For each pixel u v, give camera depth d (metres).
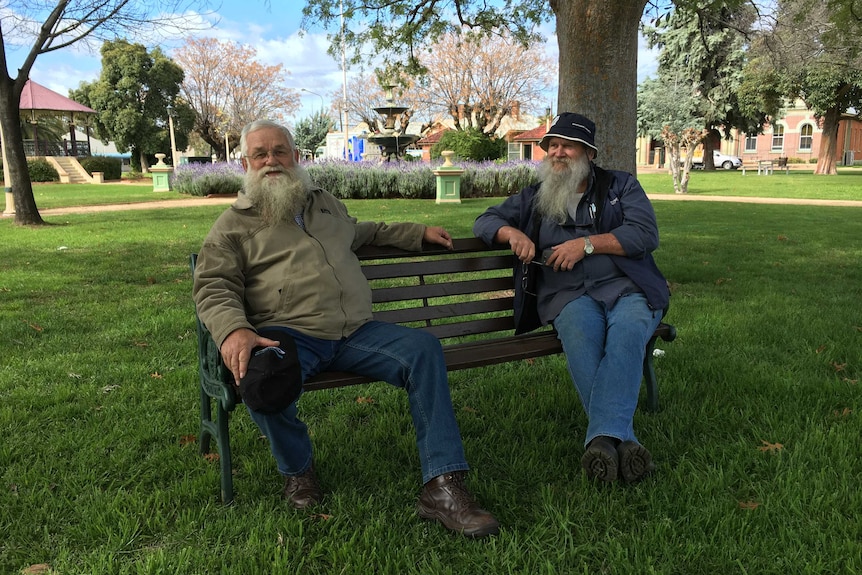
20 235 10.15
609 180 3.11
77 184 32.38
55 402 3.38
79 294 5.84
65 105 38.03
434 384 2.38
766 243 9.09
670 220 12.09
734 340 4.37
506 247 3.19
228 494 2.42
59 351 4.20
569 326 2.81
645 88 33.50
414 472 2.68
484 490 2.53
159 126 43.78
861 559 2.03
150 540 2.22
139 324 4.82
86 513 2.33
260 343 2.20
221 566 2.05
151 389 3.57
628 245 2.92
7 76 11.10
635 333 2.69
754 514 2.30
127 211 14.90
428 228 3.12
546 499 2.41
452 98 39.56
